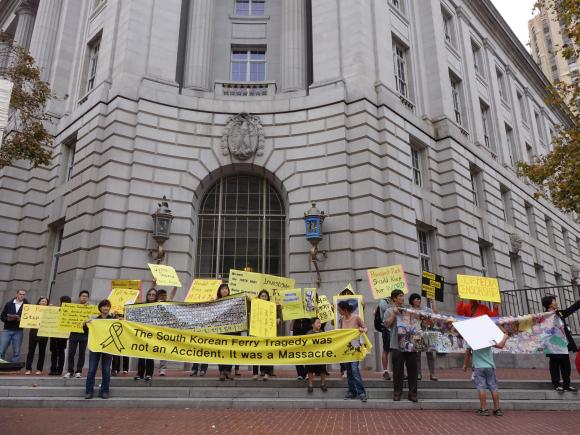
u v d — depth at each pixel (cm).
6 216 1905
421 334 918
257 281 1190
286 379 1010
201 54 1853
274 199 1739
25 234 1875
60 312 1034
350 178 1636
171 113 1697
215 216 1714
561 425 734
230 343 959
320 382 1005
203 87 1811
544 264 2841
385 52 1897
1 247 1870
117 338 925
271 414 820
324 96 1731
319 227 1550
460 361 1577
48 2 2298
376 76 1820
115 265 1492
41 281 1797
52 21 2280
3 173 1953
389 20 2017
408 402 886
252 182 1750
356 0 1823
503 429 704
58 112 2044
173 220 1599
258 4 2077
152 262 1530
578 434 668
